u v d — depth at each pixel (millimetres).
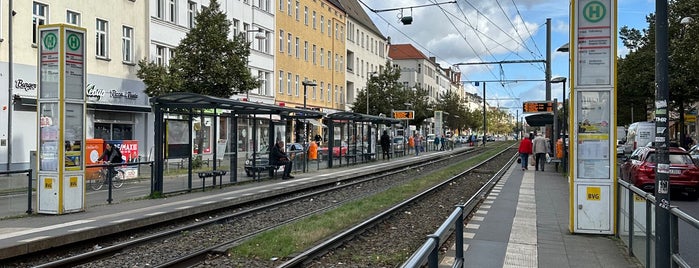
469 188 20188
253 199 16406
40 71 12367
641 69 38812
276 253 8812
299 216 13617
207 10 27625
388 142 39969
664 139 6168
